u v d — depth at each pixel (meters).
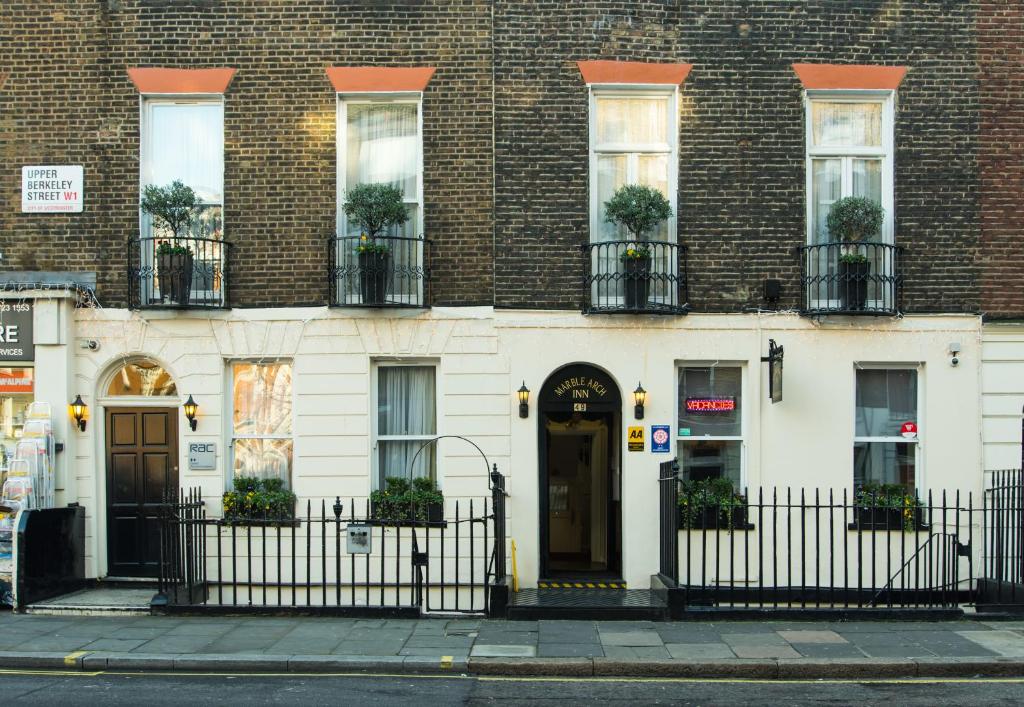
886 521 11.59
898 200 12.24
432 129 12.23
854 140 12.52
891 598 11.42
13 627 10.12
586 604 10.70
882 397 12.39
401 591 12.02
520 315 12.08
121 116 12.29
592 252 12.20
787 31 12.26
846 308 11.95
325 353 12.16
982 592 11.54
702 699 7.82
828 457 12.07
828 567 11.95
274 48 12.28
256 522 10.79
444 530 11.69
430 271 12.15
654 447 12.02
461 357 12.09
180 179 12.46
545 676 8.60
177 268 11.94
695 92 12.23
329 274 12.09
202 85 12.24
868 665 8.56
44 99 12.30
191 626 10.16
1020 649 9.05
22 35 12.32
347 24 12.27
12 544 11.20
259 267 12.21
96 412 12.22
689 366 12.33
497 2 12.20
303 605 10.85
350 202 11.80
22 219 12.27
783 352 11.99
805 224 12.24
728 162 12.23
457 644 9.34
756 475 12.06
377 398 12.42
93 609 10.85
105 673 8.67
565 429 13.34
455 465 12.04
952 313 12.14
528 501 11.98
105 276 12.23
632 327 12.09
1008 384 12.16
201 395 12.14
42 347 11.95
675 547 10.63
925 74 12.30
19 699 7.72
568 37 12.20
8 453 12.23
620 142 12.47
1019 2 12.34
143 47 12.28
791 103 12.23
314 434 12.14
